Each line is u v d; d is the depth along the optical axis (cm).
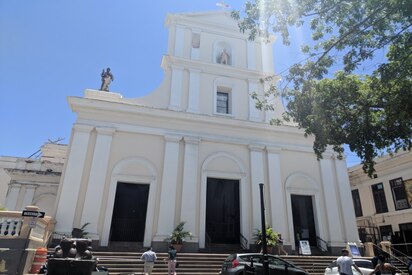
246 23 961
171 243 1623
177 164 1845
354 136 930
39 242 1139
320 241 1936
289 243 1864
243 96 2183
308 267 1573
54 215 1573
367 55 880
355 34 868
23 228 1037
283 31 945
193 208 1772
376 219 2453
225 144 2000
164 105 2006
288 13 913
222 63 2244
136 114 1872
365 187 2614
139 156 1811
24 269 982
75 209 1608
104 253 1432
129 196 1762
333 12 878
